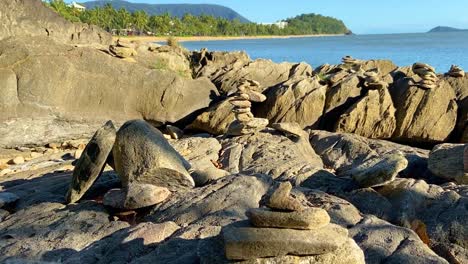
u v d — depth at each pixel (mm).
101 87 16031
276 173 10188
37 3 20234
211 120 16047
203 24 127812
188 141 13188
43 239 7105
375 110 15734
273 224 5074
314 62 45812
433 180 10328
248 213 5234
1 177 11570
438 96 15719
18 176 11516
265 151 11930
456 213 7449
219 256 5207
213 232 6484
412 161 11188
